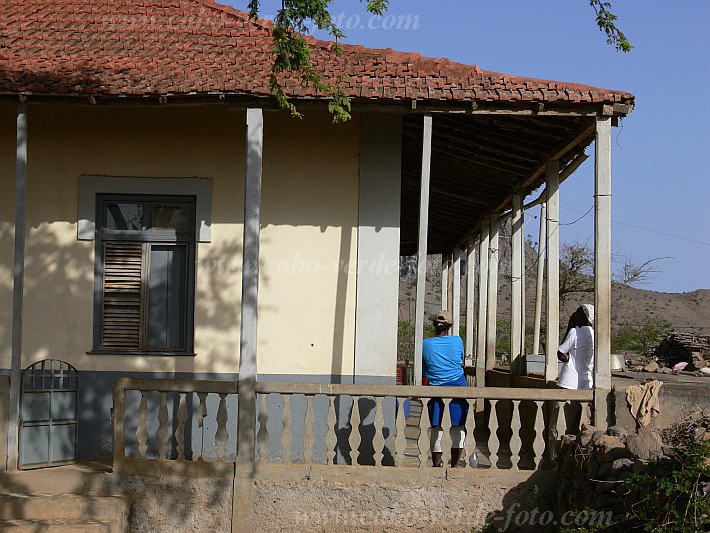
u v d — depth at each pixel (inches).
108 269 404.8
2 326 399.2
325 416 392.2
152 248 407.2
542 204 528.7
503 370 591.8
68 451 378.3
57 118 404.5
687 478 243.4
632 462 280.1
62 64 378.6
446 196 611.5
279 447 389.7
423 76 362.0
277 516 354.6
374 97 348.2
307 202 400.2
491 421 359.6
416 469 355.9
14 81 351.3
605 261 356.8
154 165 402.6
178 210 407.8
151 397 394.3
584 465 312.2
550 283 438.3
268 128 402.3
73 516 345.1
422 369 393.1
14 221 402.0
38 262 399.9
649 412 343.6
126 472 358.0
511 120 400.2
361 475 355.6
